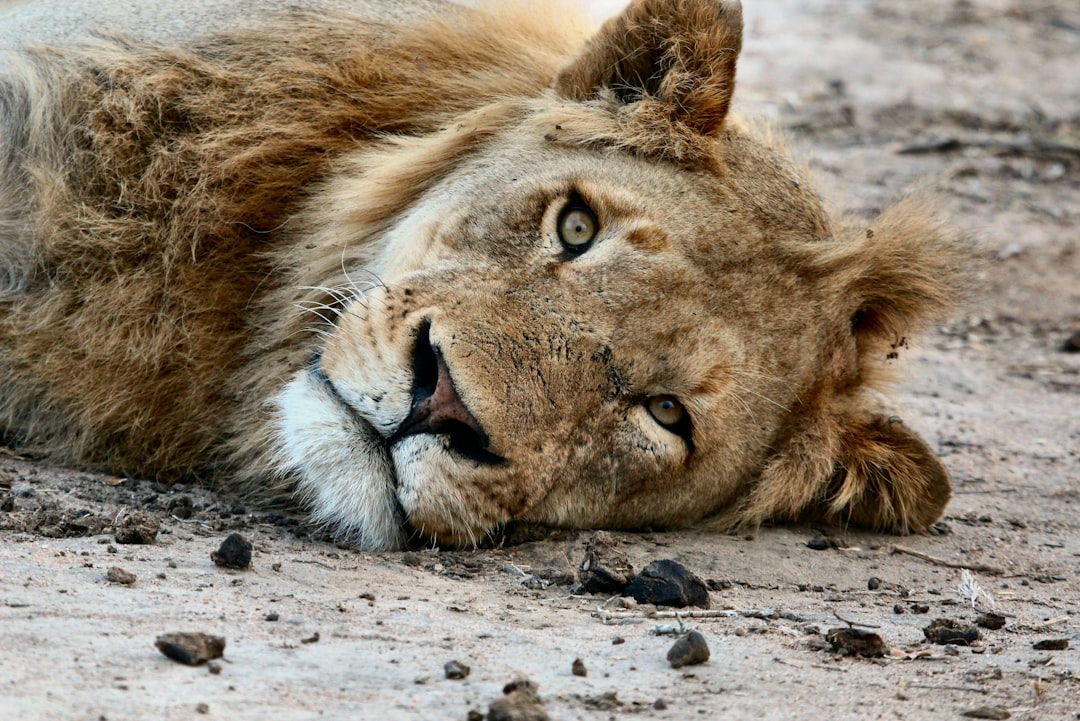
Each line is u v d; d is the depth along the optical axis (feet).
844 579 33.30
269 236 36.27
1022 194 77.25
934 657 26.09
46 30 37.99
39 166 35.78
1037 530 40.22
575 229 32.86
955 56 104.27
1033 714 22.94
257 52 37.50
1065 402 55.26
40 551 26.71
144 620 23.20
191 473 35.78
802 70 98.07
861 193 72.02
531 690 21.47
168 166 35.65
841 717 22.21
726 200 34.01
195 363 34.86
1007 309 65.26
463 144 35.83
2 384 35.14
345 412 30.63
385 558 30.30
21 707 18.95
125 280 34.91
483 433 29.60
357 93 37.52
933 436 49.32
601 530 33.37
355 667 22.34
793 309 34.78
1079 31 113.80
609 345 31.55
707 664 24.25
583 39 41.01
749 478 35.88
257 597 25.61
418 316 30.27
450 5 41.47
